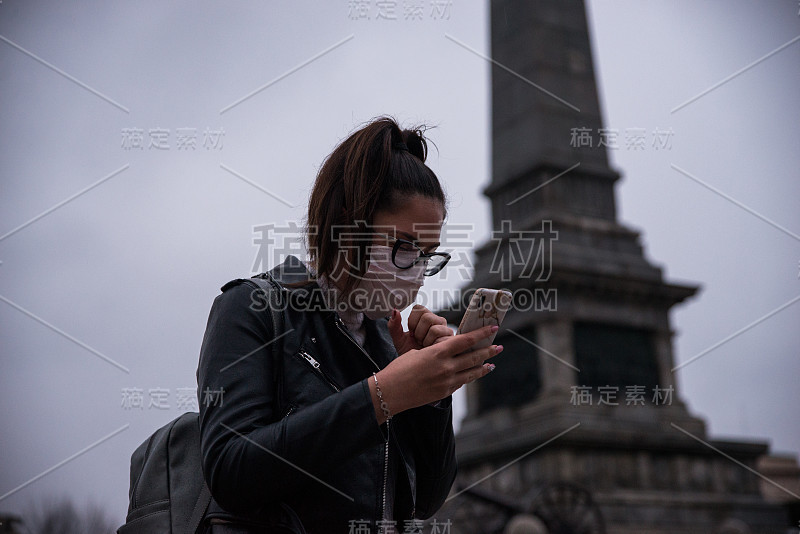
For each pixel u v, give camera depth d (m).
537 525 10.70
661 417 13.36
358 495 1.75
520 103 15.77
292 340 1.79
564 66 15.86
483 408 14.52
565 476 12.30
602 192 15.30
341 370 1.84
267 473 1.55
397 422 1.96
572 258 13.71
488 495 11.28
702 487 13.29
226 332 1.73
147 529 1.73
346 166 1.91
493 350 1.72
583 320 13.61
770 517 13.41
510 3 16.48
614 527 12.09
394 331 1.94
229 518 1.66
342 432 1.58
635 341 14.10
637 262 14.20
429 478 2.03
